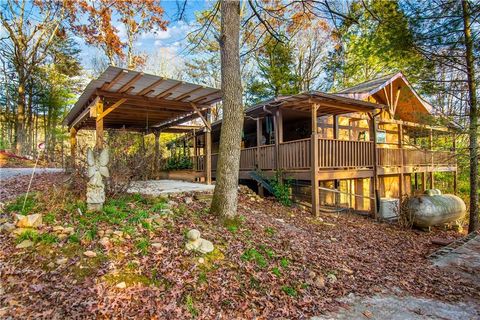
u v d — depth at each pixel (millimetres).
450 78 7512
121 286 3303
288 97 9102
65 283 3195
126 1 19484
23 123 18469
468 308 4027
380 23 7297
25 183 8016
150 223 4754
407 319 3590
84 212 4812
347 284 4418
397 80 13234
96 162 5023
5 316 2621
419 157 12953
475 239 7945
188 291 3465
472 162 8523
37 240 3830
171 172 12992
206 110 9281
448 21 6703
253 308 3443
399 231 9055
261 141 12070
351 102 9422
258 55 21109
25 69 18953
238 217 5898
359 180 13734
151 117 11273
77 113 10219
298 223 7434
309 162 8969
